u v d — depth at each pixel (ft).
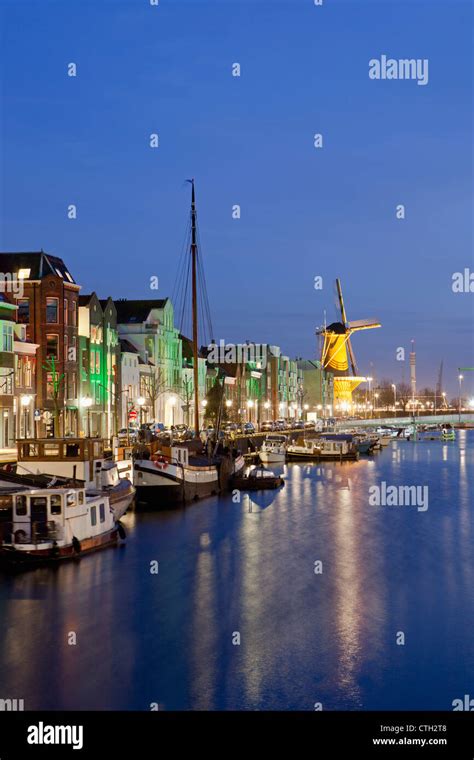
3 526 151.02
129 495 198.29
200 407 545.03
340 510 240.73
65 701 97.40
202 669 106.11
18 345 308.81
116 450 232.73
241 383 634.02
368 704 97.81
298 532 200.64
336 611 130.52
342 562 166.09
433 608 132.46
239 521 215.92
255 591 141.49
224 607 131.54
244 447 425.28
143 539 185.78
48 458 179.32
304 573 155.63
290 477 345.72
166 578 147.84
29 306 334.03
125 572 151.02
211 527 205.26
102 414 385.09
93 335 377.50
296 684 102.32
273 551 176.04
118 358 407.03
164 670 105.50
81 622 122.42
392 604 134.82
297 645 114.52
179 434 380.99
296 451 447.01
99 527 168.45
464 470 385.91
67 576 146.61
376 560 168.35
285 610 130.52
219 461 288.92
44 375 329.11
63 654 110.11
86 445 179.73
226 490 286.05
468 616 128.16
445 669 106.93
